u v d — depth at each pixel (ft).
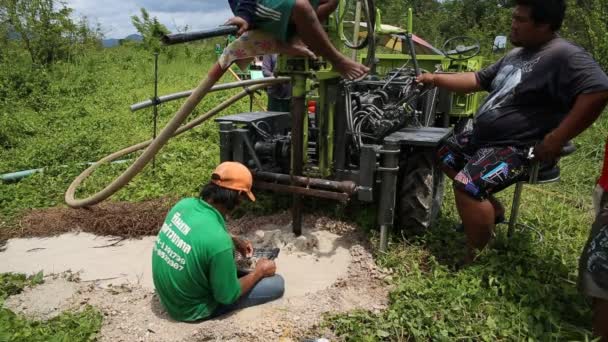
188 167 20.06
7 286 11.47
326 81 13.29
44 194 17.90
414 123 16.57
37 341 9.14
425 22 71.36
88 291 11.54
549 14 10.02
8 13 52.80
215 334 9.62
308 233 14.62
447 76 13.00
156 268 9.95
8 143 25.16
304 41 10.31
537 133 10.69
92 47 67.41
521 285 11.15
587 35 32.89
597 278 8.88
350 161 14.80
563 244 13.51
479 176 10.97
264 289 10.78
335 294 11.21
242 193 10.21
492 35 48.49
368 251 13.41
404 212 13.62
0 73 39.60
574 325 10.24
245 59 11.09
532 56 10.53
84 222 15.25
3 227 15.16
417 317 9.93
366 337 9.37
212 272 9.55
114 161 21.36
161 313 10.52
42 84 41.50
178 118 12.34
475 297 10.52
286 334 9.73
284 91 21.18
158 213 15.58
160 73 54.39
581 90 9.61
